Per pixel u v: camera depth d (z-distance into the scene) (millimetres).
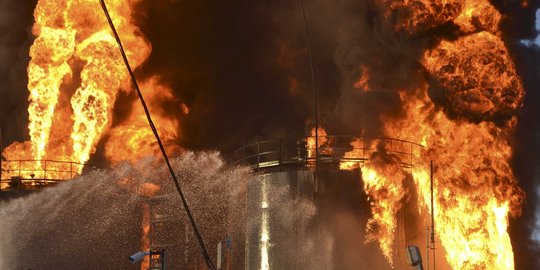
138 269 48594
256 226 40719
